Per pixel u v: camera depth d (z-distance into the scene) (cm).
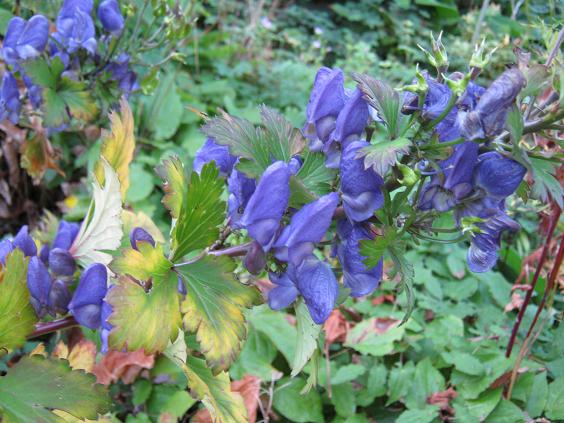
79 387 28
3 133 75
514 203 60
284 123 27
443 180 26
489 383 51
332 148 27
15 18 48
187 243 26
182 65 105
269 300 28
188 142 87
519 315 53
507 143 26
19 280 27
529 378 52
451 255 67
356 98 26
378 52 159
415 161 25
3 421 26
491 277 65
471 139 24
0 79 62
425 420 48
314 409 53
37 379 27
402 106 26
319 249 65
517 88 23
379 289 64
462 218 25
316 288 26
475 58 23
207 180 25
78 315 29
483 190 25
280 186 25
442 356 55
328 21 160
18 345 27
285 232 26
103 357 52
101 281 29
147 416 50
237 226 28
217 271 26
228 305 26
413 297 26
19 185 77
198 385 29
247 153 26
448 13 158
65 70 50
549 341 57
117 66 54
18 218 79
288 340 56
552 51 29
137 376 53
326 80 27
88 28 50
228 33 118
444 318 60
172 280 26
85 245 33
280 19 157
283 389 53
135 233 28
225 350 25
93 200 33
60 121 49
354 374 53
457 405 51
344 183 25
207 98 100
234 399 31
